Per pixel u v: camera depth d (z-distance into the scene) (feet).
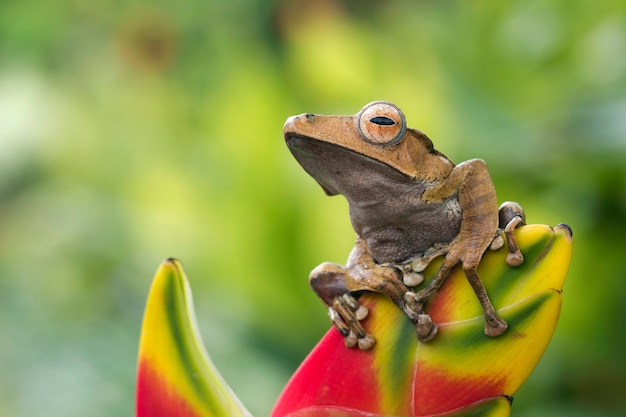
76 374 1.93
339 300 1.23
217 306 1.88
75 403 1.88
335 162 1.26
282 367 1.81
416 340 1.21
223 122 2.07
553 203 1.72
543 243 1.20
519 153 1.72
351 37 2.27
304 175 1.82
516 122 1.78
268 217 1.82
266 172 1.86
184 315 1.24
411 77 1.99
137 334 2.06
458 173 1.25
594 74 1.78
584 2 1.89
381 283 1.22
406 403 1.21
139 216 2.22
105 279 2.25
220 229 1.89
